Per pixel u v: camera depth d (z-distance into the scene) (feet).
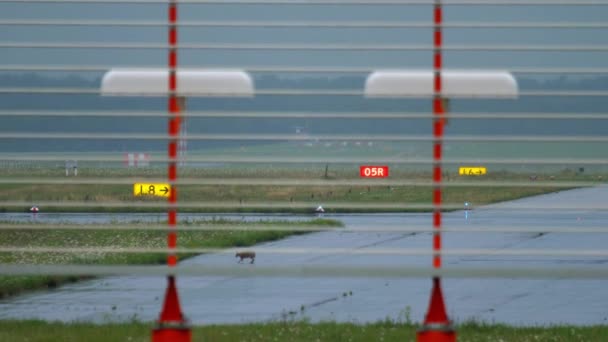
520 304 205.46
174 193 93.91
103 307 198.08
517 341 128.88
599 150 593.01
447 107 90.07
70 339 123.95
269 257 301.63
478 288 235.61
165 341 90.94
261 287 236.84
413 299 212.02
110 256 276.00
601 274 86.53
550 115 89.92
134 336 127.13
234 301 208.74
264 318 179.32
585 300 212.23
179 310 93.35
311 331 136.77
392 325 147.74
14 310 193.47
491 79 87.45
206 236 350.64
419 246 337.52
